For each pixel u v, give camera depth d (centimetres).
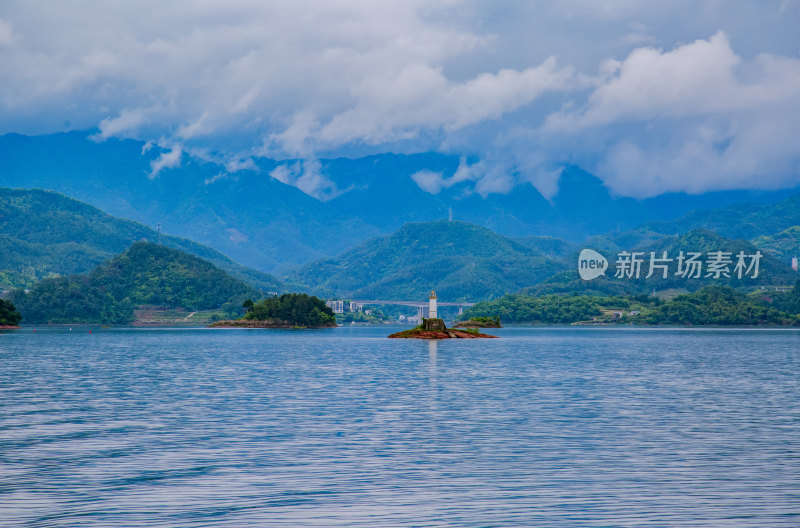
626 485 3838
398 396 7612
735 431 5397
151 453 4581
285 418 6000
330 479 3950
